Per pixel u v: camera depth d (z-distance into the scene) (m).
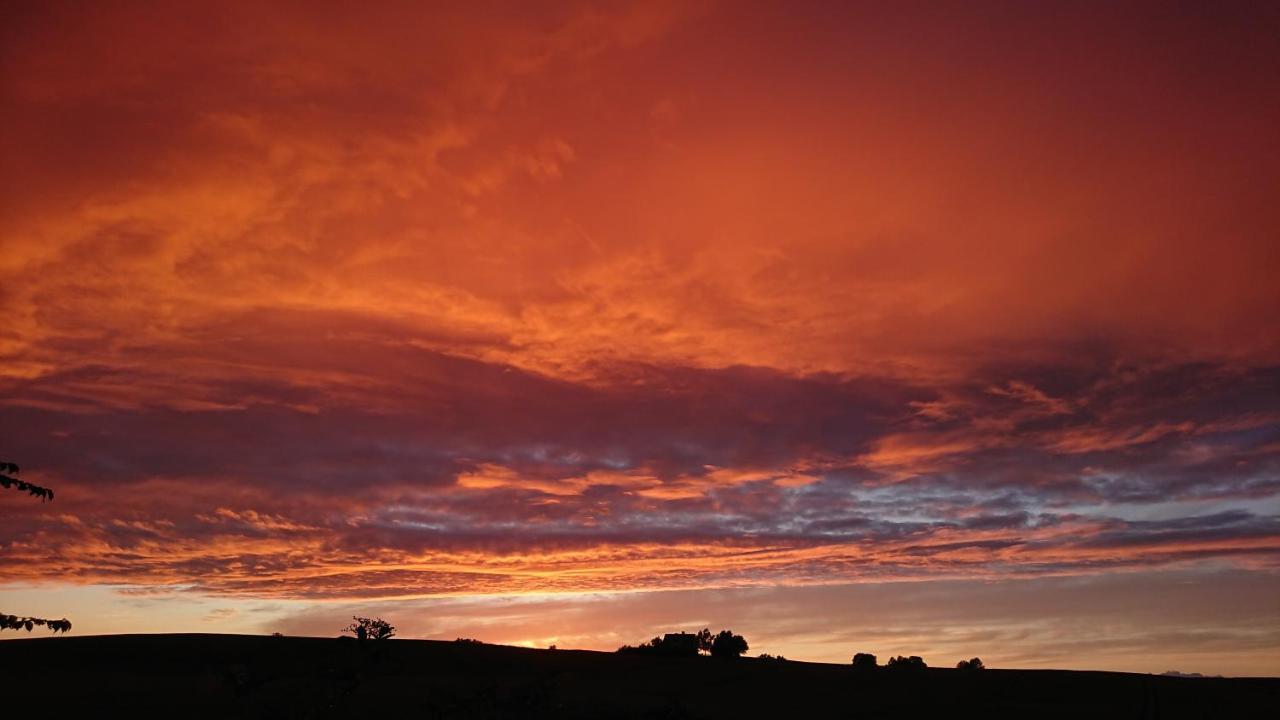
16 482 8.82
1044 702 53.19
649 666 72.12
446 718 19.36
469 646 79.06
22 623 8.51
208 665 57.38
